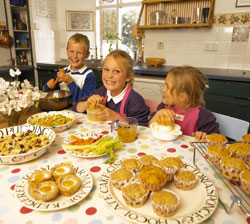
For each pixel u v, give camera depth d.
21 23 3.61
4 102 1.09
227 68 2.96
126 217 0.57
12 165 0.82
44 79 3.70
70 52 2.11
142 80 2.80
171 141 1.06
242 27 2.75
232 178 0.78
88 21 3.98
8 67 3.44
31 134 0.98
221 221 0.58
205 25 2.76
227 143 1.00
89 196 0.67
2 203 0.63
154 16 3.10
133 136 1.03
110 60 1.41
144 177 0.66
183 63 3.22
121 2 3.69
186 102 1.26
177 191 0.70
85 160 0.87
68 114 1.29
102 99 1.31
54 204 0.60
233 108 2.40
